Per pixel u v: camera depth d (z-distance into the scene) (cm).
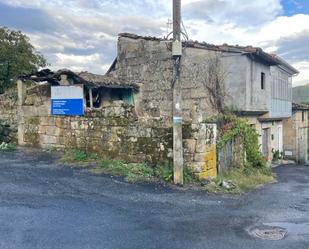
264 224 594
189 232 538
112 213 609
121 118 1048
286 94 2223
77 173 912
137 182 850
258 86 1675
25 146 1359
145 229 541
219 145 1037
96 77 1597
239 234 538
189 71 1614
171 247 477
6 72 2278
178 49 870
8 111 1447
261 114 1839
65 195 705
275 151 2230
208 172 917
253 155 1347
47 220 556
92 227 537
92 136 1127
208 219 607
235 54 1548
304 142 2795
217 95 1565
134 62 1780
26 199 662
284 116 2178
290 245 496
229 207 696
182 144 891
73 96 1204
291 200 809
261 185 1068
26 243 466
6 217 557
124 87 1636
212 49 1566
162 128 959
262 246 491
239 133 1245
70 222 553
